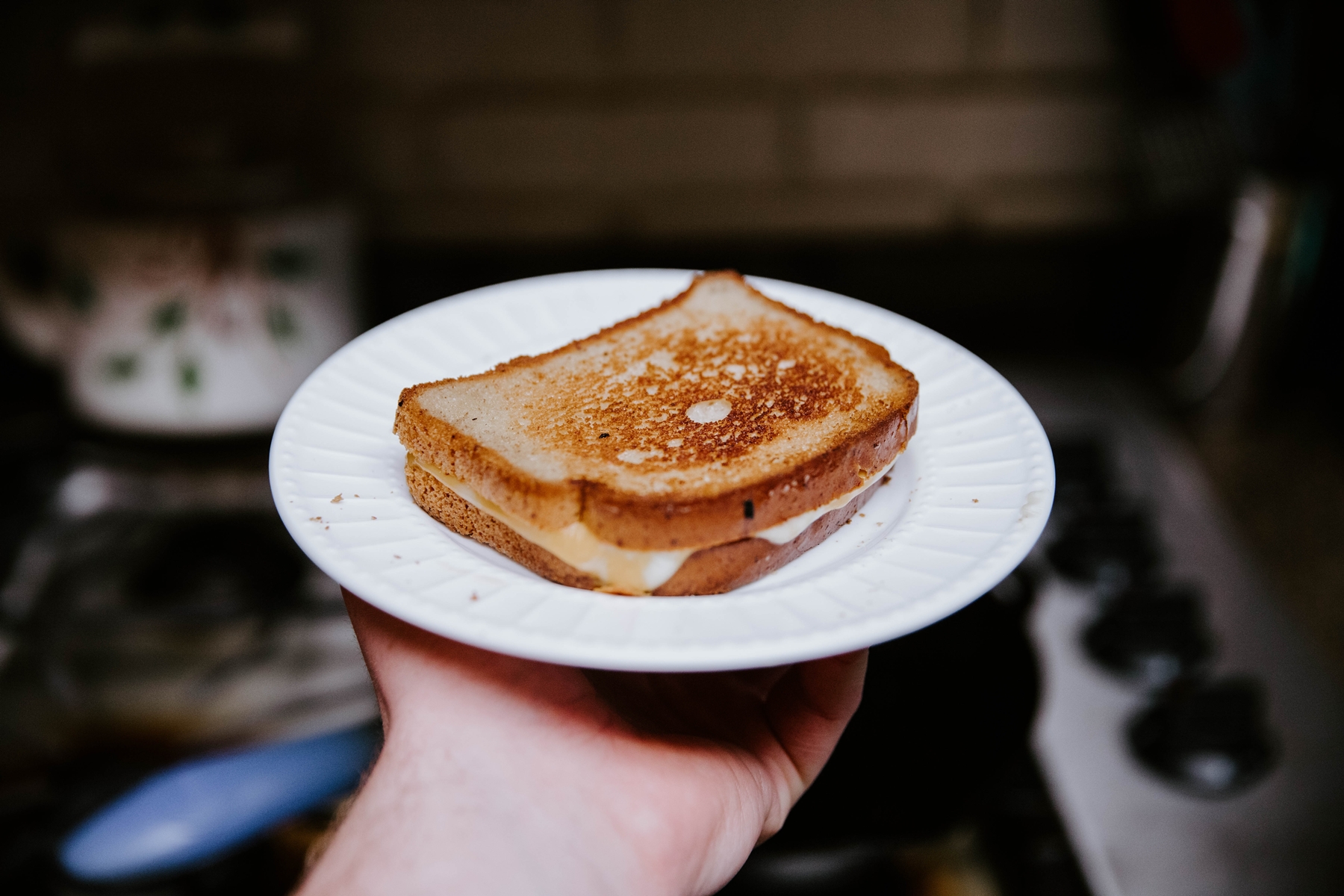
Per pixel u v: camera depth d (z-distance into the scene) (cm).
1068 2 66
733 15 66
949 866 43
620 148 70
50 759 50
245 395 57
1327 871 42
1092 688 48
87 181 59
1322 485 65
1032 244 73
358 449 34
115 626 54
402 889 29
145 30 59
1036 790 44
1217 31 63
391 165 69
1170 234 72
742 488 31
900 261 74
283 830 45
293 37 60
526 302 42
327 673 53
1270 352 70
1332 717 47
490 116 68
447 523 33
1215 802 44
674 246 73
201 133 60
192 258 54
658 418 35
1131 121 69
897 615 28
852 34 67
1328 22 65
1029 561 55
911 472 35
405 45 66
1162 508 60
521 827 31
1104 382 73
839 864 43
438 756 32
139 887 40
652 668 27
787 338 40
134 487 60
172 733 51
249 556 57
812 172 71
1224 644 51
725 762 34
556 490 31
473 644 27
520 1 66
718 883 33
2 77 65
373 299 73
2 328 59
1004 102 69
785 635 27
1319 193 66
